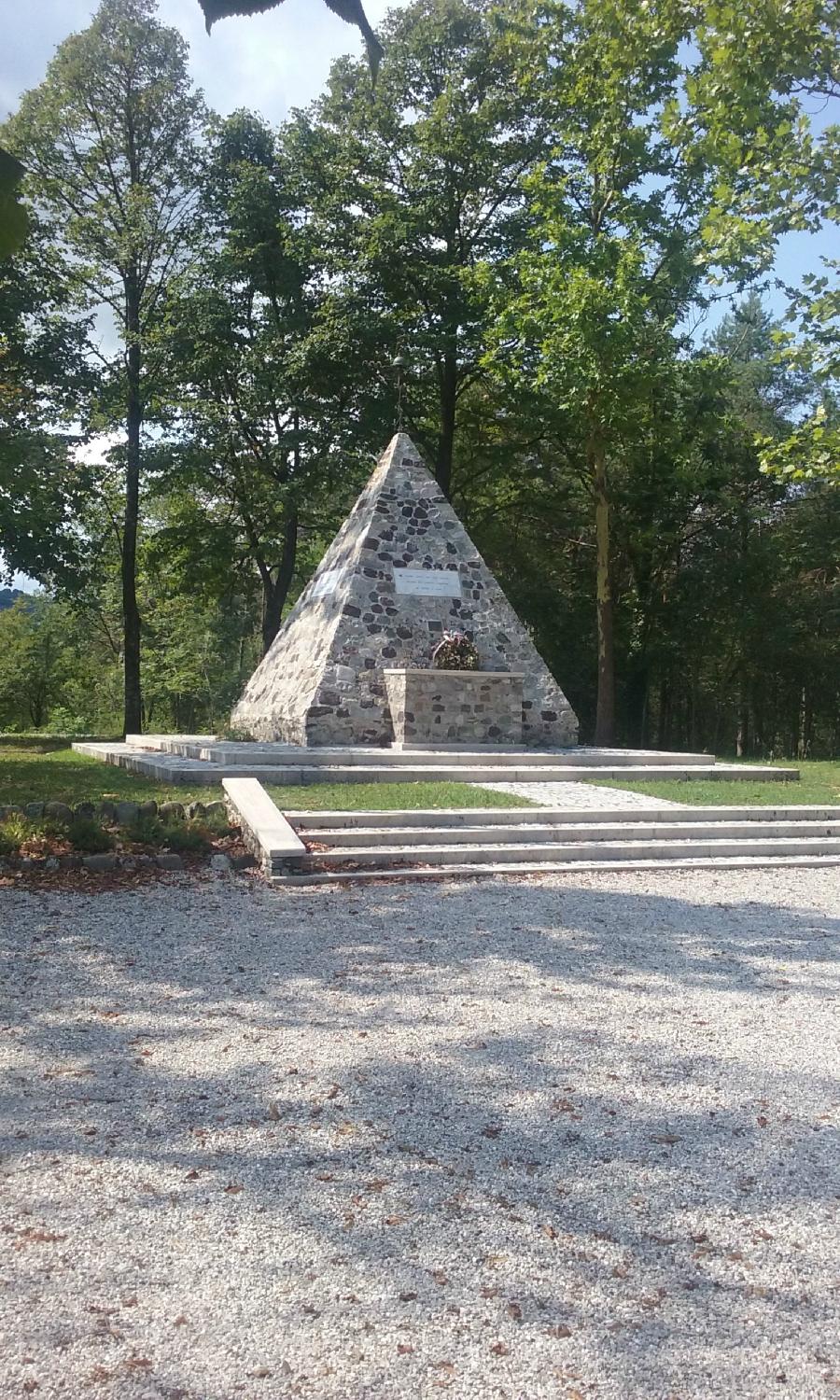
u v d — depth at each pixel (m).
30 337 26.78
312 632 19.91
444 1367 3.06
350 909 8.77
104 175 28.41
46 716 54.00
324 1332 3.20
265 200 28.30
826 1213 4.03
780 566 33.41
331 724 18.03
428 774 15.18
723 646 36.41
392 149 26.83
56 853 9.71
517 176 26.81
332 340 26.72
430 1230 3.80
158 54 27.41
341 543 21.00
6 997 6.34
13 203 1.50
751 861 11.57
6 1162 4.23
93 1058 5.38
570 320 22.20
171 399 28.67
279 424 30.41
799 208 15.84
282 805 12.01
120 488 32.16
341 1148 4.42
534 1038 5.83
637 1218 3.94
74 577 26.84
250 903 8.89
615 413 23.45
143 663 49.19
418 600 19.41
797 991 6.87
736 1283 3.54
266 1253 3.62
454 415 29.94
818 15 14.62
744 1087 5.22
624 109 22.83
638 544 32.34
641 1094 5.10
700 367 23.94
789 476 16.89
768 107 15.87
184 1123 4.63
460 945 7.76
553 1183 4.18
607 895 9.70
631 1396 2.98
